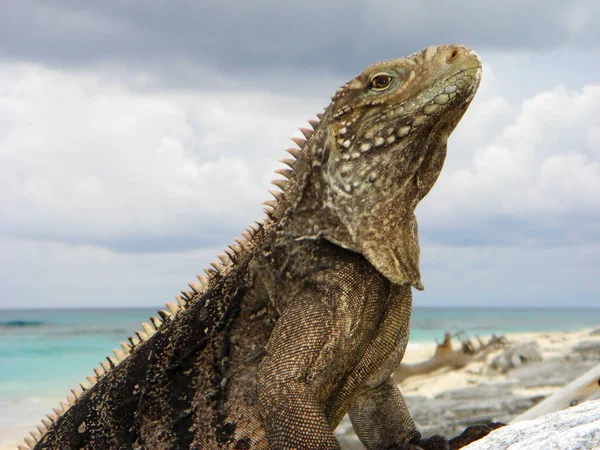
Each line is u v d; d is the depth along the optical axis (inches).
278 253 34.8
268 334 34.8
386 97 33.8
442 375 105.3
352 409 36.8
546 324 520.1
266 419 33.2
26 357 233.1
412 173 33.9
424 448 35.4
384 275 34.0
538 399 74.4
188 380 35.5
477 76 33.7
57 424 37.0
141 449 35.5
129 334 359.9
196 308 36.1
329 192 34.3
